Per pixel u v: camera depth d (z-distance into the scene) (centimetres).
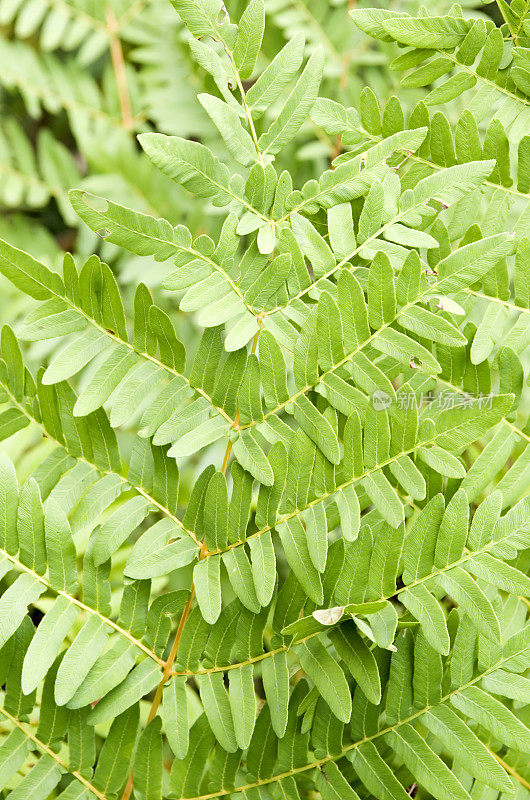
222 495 142
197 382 144
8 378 144
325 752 143
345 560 141
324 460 142
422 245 142
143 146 139
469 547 140
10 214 282
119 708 142
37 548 141
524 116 148
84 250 244
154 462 144
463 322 148
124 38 245
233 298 143
